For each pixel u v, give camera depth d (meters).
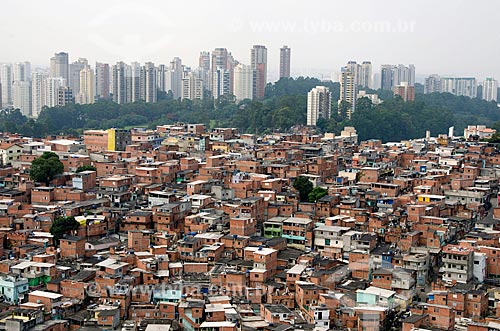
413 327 128.12
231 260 164.75
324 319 134.00
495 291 142.50
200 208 195.62
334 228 173.00
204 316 132.75
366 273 157.38
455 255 151.75
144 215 183.88
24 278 147.88
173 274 155.75
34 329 127.44
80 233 176.12
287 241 178.12
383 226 177.38
